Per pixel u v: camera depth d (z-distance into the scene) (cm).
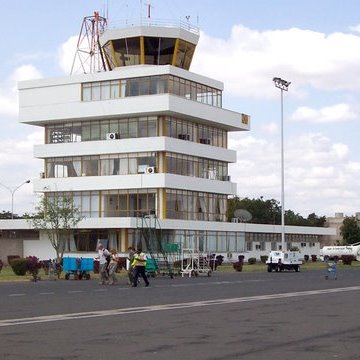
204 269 4988
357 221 15000
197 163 7912
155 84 7394
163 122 7425
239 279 4412
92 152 7669
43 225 6688
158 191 7356
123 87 7519
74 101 7688
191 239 7675
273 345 1280
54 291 3034
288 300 2448
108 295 2742
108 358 1129
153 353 1182
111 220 7300
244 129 8394
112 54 7775
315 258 9969
